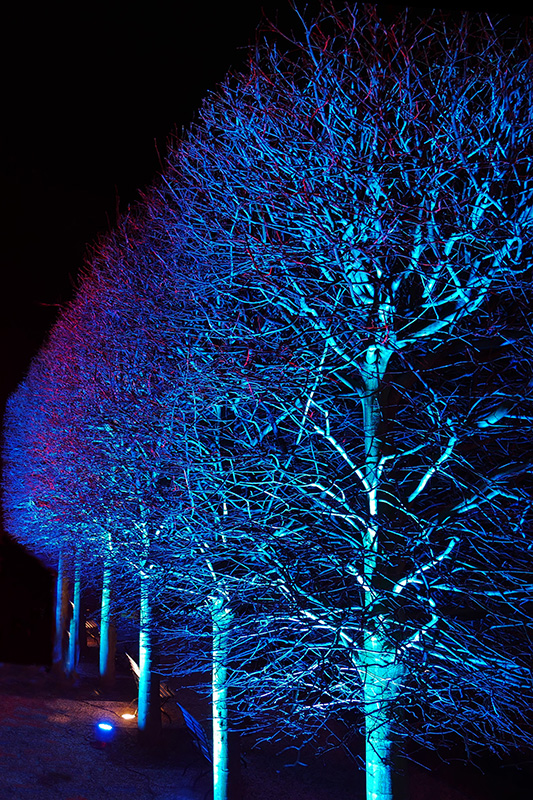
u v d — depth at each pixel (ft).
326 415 26.99
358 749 50.88
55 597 88.74
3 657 78.13
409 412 26.66
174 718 59.41
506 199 27.20
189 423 31.71
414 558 23.65
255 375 26.81
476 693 23.89
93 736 53.01
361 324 26.50
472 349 25.58
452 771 47.21
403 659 22.50
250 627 28.04
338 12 28.73
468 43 28.99
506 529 23.85
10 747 48.14
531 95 27.25
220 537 29.43
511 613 25.18
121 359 39.52
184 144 35.14
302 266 27.68
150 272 39.50
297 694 25.13
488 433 24.79
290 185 28.37
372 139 26.89
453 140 26.08
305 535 26.32
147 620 39.32
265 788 43.91
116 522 38.42
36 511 74.02
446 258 25.89
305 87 29.53
